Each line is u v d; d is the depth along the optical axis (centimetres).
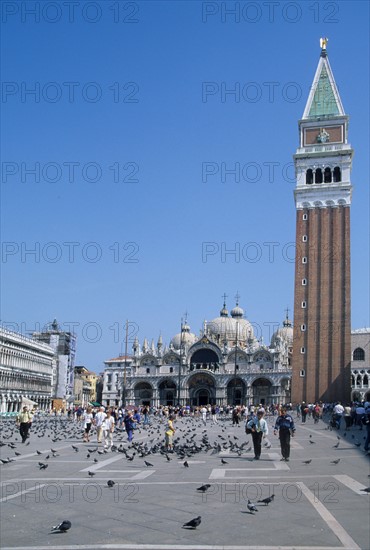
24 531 1727
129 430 5134
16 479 2781
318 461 3412
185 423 9638
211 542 1578
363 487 2406
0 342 13275
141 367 19700
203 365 19138
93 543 1583
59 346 19675
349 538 1603
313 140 15262
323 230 14588
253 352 18412
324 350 13875
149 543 1572
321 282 14275
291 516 1869
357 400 15912
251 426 3597
